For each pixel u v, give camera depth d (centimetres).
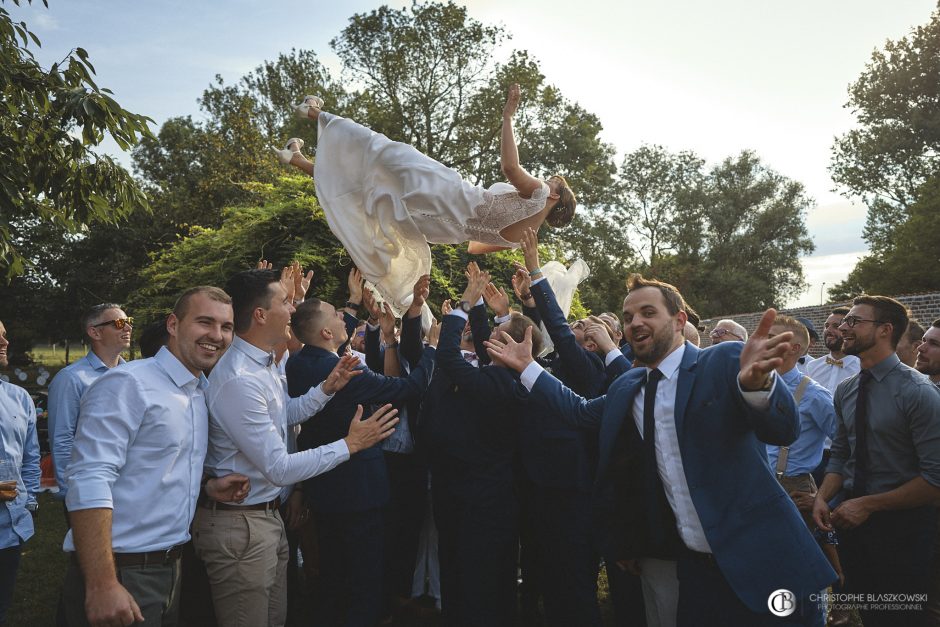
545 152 2458
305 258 716
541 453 364
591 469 367
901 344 412
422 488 438
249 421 269
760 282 4006
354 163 361
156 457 242
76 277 2608
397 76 2320
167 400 248
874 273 3038
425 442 379
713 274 4056
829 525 338
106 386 237
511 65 2333
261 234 777
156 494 241
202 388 270
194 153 2847
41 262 2623
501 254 812
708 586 241
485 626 353
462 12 2245
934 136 2956
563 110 2544
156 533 240
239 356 286
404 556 437
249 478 276
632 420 269
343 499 338
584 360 366
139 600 234
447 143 2375
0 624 331
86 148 634
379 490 348
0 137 606
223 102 2695
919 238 2677
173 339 259
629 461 269
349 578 341
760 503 234
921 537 306
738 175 4466
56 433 377
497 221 359
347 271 762
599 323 409
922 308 695
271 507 287
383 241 363
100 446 228
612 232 3192
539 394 296
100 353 419
